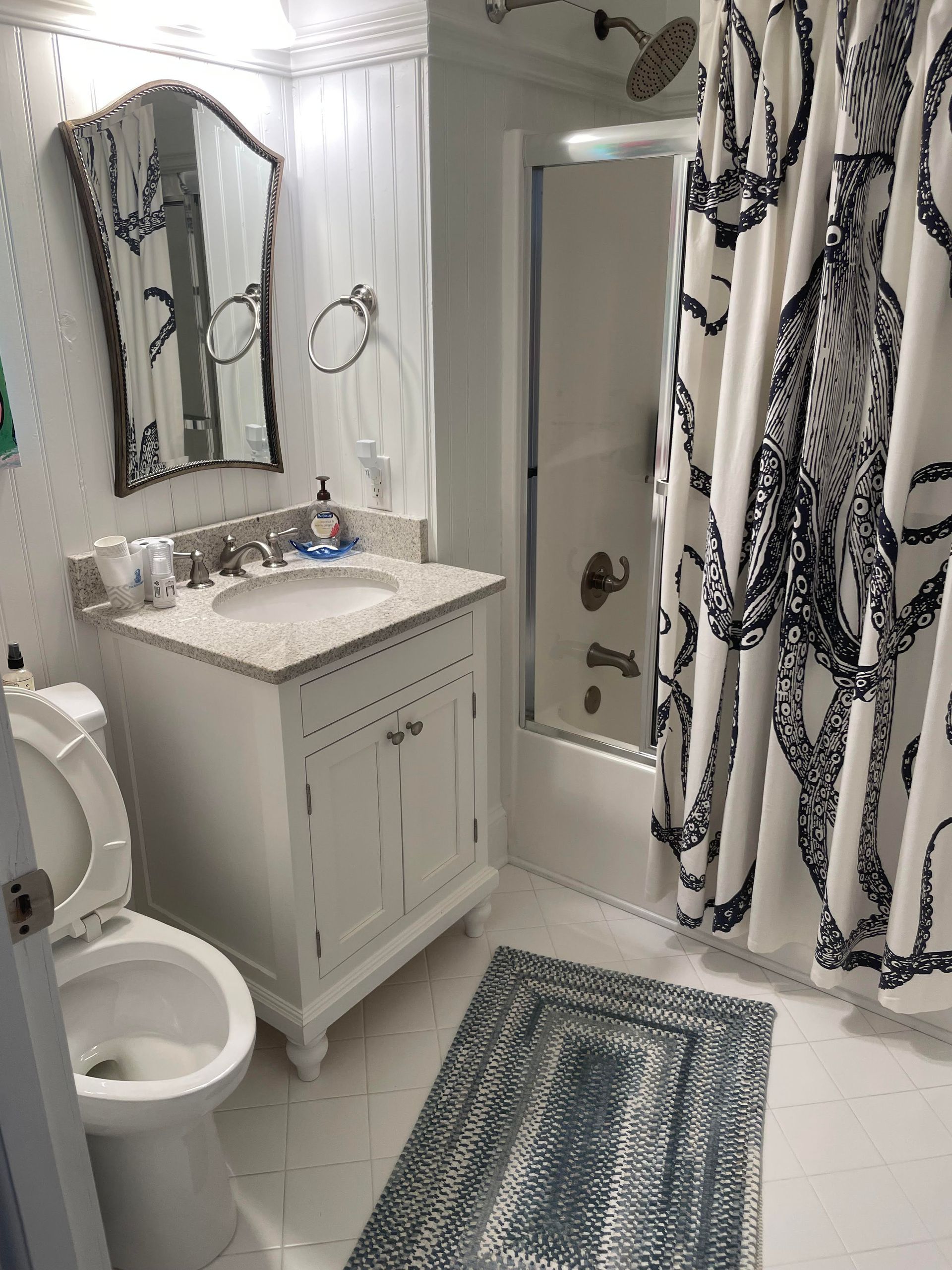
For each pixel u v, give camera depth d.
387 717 1.93
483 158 2.10
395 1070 1.98
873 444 1.75
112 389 1.90
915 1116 1.87
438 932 2.20
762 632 1.91
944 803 1.82
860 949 2.08
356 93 2.02
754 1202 1.68
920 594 1.80
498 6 1.97
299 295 2.26
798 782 1.98
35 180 1.71
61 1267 0.90
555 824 2.56
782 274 1.79
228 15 1.87
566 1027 2.07
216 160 1.98
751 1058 1.99
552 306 2.27
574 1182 1.72
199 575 2.07
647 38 2.25
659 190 1.99
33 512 1.83
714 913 2.17
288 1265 1.59
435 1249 1.60
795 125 1.68
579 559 2.37
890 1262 1.59
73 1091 0.90
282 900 1.82
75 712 1.74
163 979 1.72
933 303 1.60
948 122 1.52
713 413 1.97
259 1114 1.88
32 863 0.82
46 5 1.65
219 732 1.81
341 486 2.37
